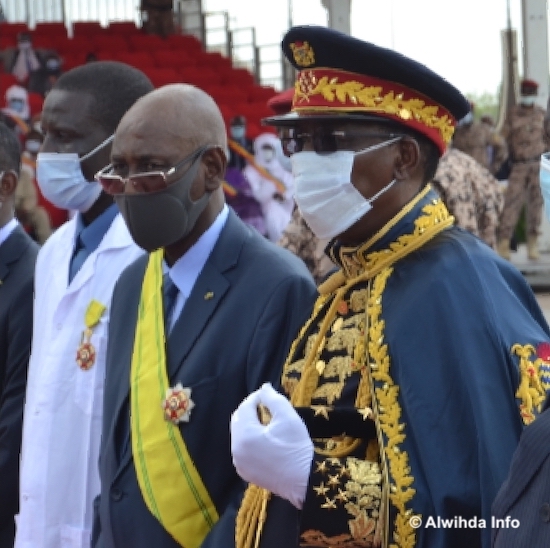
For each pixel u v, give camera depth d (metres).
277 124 3.35
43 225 12.77
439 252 3.12
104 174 3.92
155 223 3.82
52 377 4.44
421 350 2.98
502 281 3.11
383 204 3.24
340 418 3.06
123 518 3.77
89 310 4.44
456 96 3.27
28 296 5.16
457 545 2.83
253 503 3.38
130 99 4.73
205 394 3.73
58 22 20.81
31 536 4.40
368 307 3.14
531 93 16.55
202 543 3.58
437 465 2.86
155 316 3.93
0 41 19.19
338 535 2.96
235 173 14.05
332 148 3.23
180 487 3.71
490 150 17.48
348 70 3.21
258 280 3.80
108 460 3.90
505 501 2.52
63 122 4.66
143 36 20.56
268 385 3.13
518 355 2.95
